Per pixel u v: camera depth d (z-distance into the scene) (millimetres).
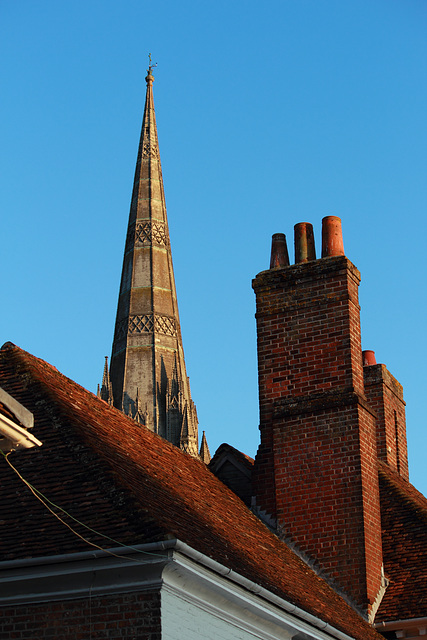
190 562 13094
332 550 20406
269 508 21469
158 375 123375
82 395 18922
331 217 22984
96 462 14766
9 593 13398
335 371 21656
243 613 14711
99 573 13055
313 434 21359
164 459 19266
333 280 22203
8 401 11555
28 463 15117
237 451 23047
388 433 28609
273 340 22484
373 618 19875
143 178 135250
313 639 16250
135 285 128750
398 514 22453
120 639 12844
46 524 13766
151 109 140500
